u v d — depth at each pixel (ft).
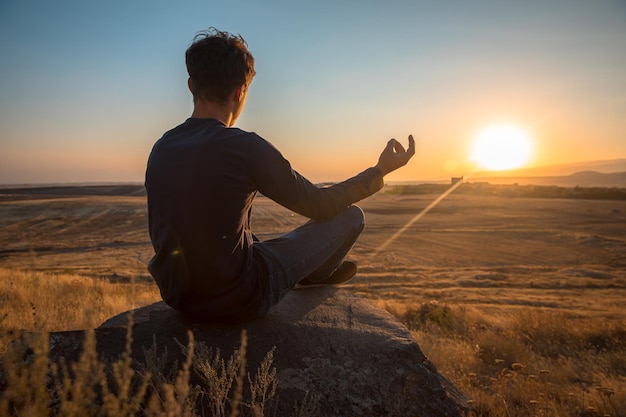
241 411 5.35
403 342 7.22
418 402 6.42
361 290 85.05
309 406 5.43
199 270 5.72
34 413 3.42
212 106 6.05
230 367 4.76
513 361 26.91
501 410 13.73
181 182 5.53
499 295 79.97
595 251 144.15
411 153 7.43
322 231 7.22
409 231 199.93
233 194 5.55
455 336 35.45
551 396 17.65
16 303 19.31
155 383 5.06
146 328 6.60
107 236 182.19
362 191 7.01
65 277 40.83
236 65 5.97
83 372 3.66
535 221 239.30
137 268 102.27
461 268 116.78
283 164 5.81
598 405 16.98
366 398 6.21
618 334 35.04
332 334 7.24
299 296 8.54
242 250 6.02
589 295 81.20
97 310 21.06
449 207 334.03
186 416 4.18
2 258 124.26
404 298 76.43
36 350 3.88
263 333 6.81
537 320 39.11
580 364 27.68
